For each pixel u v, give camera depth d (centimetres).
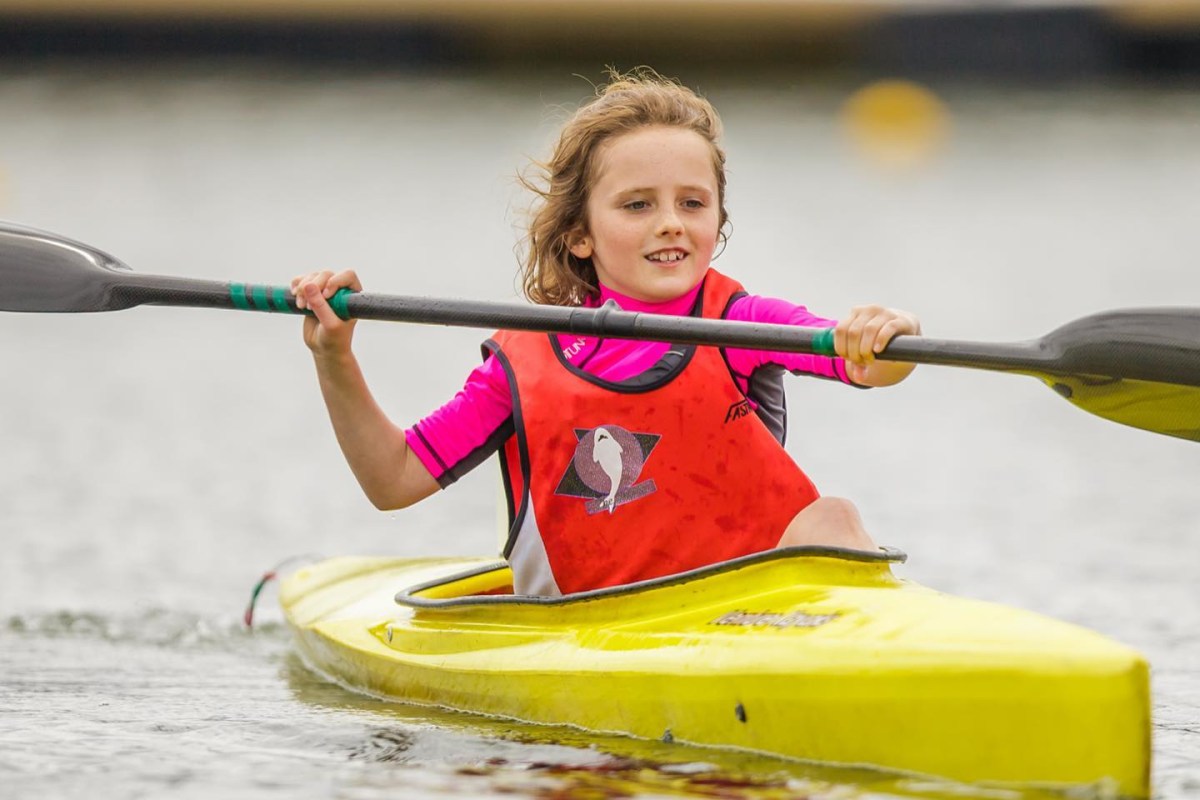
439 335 4184
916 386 3669
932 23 10719
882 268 5419
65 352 4041
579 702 1198
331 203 6800
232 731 1229
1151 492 2573
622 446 1287
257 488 2630
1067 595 1897
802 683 1050
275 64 10800
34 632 1728
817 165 8269
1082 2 10544
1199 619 1767
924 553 2145
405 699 1368
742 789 1001
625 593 1221
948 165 8325
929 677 995
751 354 1296
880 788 993
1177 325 1180
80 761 1119
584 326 1246
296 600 1692
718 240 1402
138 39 10612
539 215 1430
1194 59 10500
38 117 9075
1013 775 973
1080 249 5922
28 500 2514
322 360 1313
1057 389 1241
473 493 2645
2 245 1507
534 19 10825
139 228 6025
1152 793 1025
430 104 9856
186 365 3878
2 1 10388
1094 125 9469
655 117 1354
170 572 2070
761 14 10800
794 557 1165
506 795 1005
